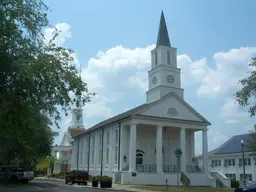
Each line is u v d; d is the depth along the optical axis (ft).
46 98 48.73
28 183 125.59
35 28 44.91
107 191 89.97
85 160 189.16
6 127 54.49
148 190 96.53
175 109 141.28
